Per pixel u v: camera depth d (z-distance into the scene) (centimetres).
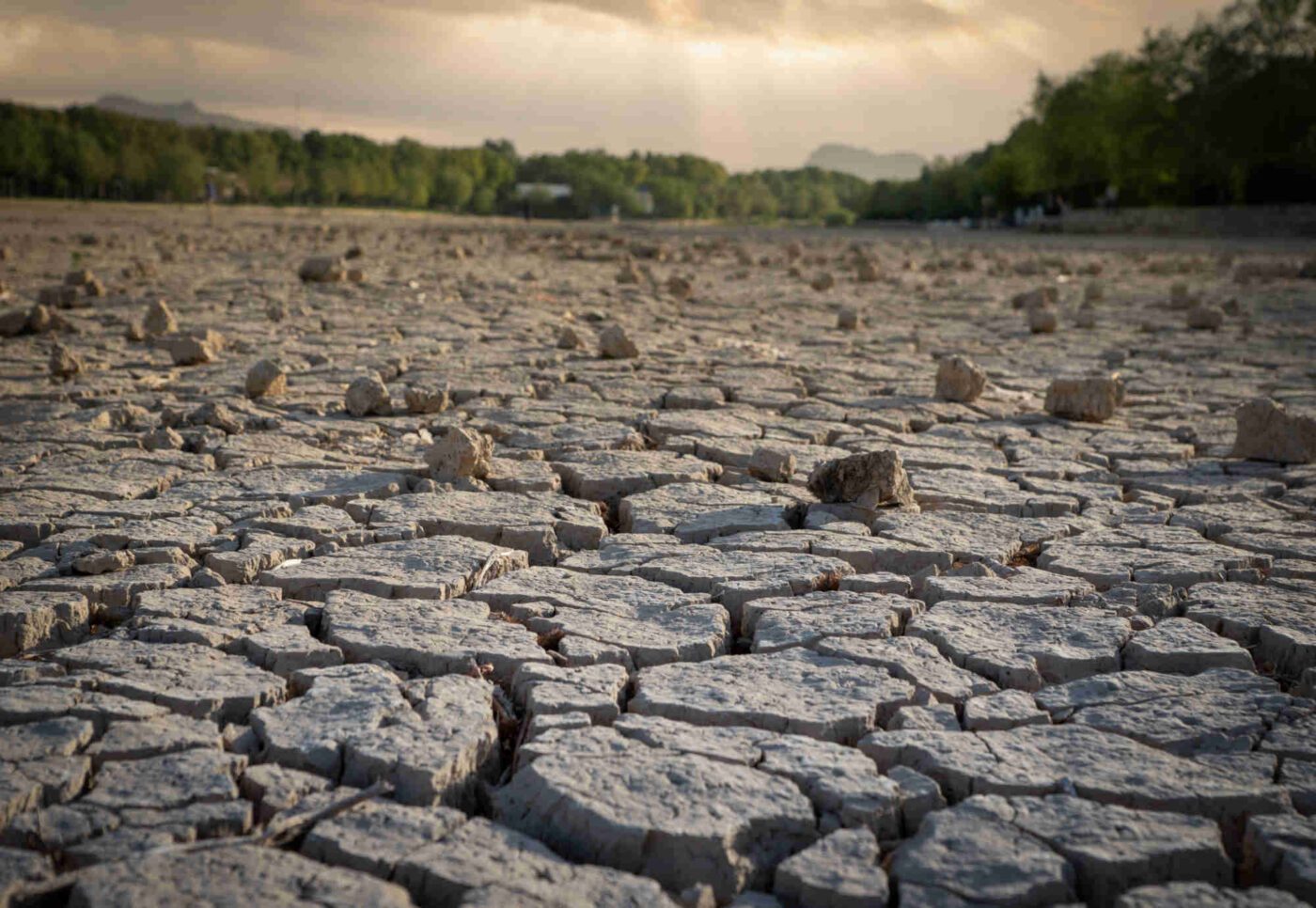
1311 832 284
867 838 280
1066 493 630
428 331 1280
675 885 272
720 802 292
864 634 414
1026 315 1625
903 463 692
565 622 421
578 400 883
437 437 743
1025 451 729
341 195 12650
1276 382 1041
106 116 11312
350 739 321
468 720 335
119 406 785
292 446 700
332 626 411
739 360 1105
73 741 318
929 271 2634
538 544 520
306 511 557
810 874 265
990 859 271
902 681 373
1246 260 3134
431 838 276
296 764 312
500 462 664
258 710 341
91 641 395
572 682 366
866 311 1653
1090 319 1476
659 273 2350
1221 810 299
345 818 283
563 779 300
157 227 4262
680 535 540
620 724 337
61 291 1473
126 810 285
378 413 811
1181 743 336
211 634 400
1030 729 341
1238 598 457
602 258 2797
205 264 2272
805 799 295
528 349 1159
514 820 296
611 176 15325
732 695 360
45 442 691
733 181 18212
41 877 258
